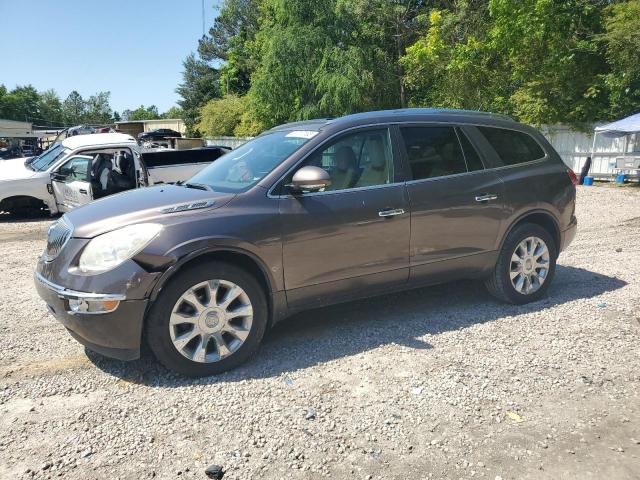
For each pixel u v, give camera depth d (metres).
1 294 6.04
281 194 4.14
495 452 2.99
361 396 3.59
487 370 3.94
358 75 23.81
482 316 5.04
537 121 19.42
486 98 21.38
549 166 5.51
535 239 5.32
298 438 3.13
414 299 5.58
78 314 3.63
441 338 4.53
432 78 22.92
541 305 5.34
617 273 6.54
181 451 3.02
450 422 3.28
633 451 3.00
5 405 3.52
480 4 21.70
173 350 3.73
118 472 2.84
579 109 18.33
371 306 5.37
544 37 18.64
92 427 3.25
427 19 23.92
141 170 11.23
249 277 3.95
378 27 24.73
